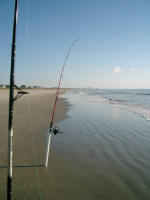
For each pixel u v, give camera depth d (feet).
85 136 20.27
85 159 14.01
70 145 17.13
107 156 14.73
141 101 74.38
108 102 67.77
